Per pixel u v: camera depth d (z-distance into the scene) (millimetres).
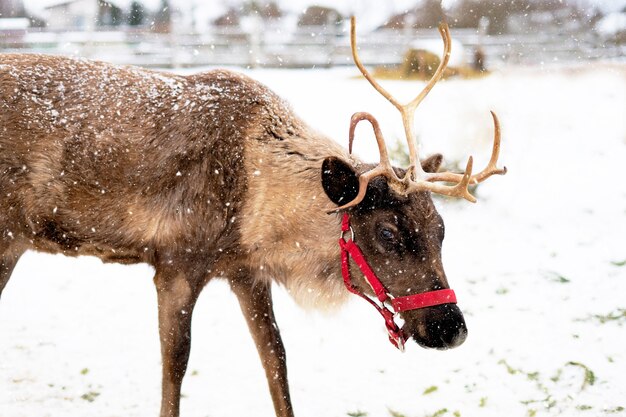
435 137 11609
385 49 21969
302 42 21734
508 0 27812
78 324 6391
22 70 4840
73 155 4734
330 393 5254
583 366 5297
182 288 4707
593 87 17859
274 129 4828
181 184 4684
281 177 4738
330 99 14164
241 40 22266
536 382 5230
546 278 6988
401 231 4383
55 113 4754
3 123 4715
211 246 4730
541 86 17812
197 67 20375
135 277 7543
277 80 17188
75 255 5027
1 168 4711
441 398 5113
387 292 4465
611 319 6102
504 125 12961
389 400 5137
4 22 26375
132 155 4719
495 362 5547
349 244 4523
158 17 31938
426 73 18281
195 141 4707
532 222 8547
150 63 20328
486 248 7852
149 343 6074
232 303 6898
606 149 11438
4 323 6371
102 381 5438
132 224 4754
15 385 5328
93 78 4879
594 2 27625
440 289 4371
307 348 5961
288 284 4953
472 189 9320
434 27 29094
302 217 4723
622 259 7336
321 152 4793
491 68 20547
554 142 11891
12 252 4941
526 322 6141
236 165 4727
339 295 4914
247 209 4750
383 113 12742
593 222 8461
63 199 4770
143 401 5199
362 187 4258
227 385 5430
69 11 32219
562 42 24156
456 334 4305
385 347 5934
